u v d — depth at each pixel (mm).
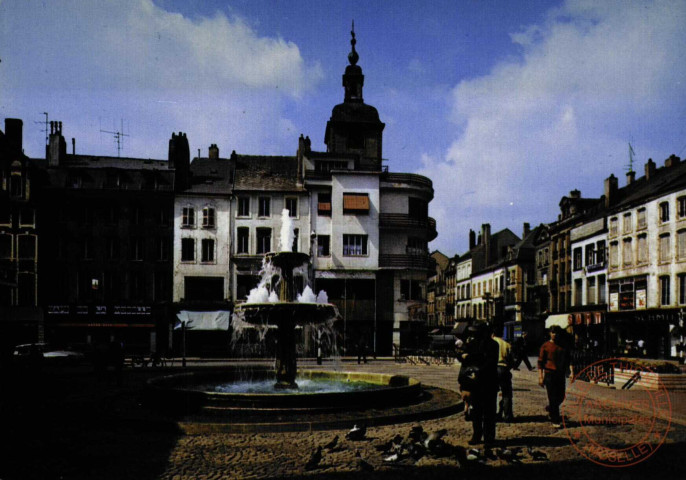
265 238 45562
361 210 45656
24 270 42250
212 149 50094
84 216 44031
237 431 9977
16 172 42375
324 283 45219
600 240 48250
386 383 16188
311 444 9102
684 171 40031
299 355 43469
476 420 9086
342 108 50875
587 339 45562
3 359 15977
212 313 43375
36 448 8867
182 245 44719
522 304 64188
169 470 7641
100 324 42500
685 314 36656
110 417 10695
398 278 45906
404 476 7324
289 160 50969
